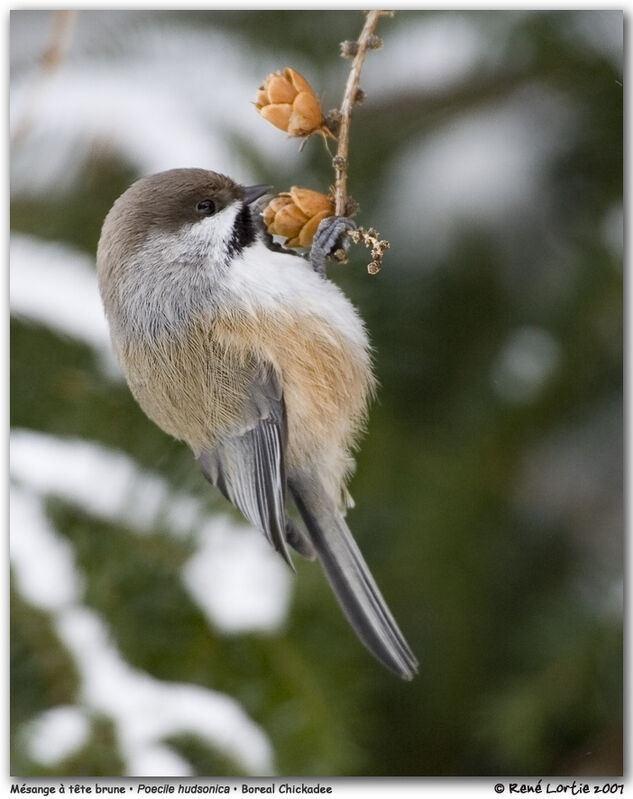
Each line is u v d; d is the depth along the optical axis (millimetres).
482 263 8008
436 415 7910
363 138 8102
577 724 7441
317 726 6418
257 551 6746
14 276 7168
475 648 7875
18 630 6211
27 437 6773
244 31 8023
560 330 7852
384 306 7910
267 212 5906
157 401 6793
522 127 8297
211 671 6484
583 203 8117
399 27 8008
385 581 7863
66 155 7523
